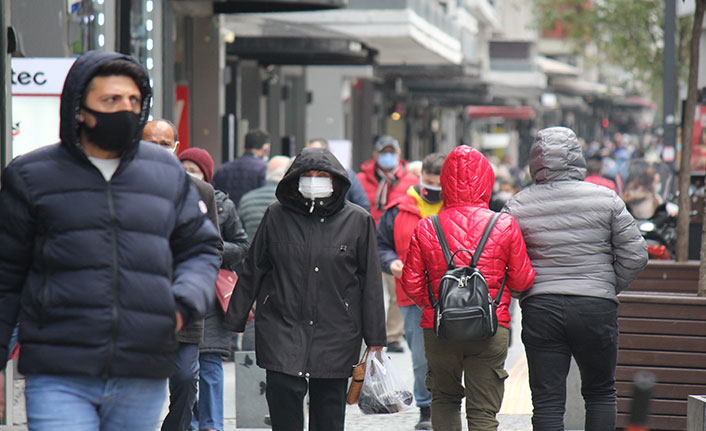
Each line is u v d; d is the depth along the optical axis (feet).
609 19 323.37
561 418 69.36
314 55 231.30
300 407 68.23
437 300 68.49
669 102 191.42
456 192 70.23
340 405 68.90
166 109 131.95
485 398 70.28
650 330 81.05
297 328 67.31
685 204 106.32
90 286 42.98
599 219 68.23
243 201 111.75
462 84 381.81
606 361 69.31
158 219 44.14
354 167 352.49
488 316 67.36
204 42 188.55
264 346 67.77
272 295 68.03
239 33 206.18
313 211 67.77
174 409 70.64
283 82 276.00
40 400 43.01
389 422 92.27
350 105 332.39
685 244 106.22
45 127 95.30
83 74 42.88
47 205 43.21
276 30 205.57
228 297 79.30
